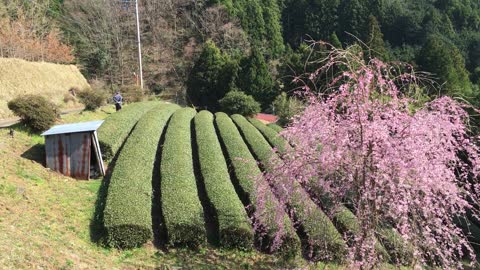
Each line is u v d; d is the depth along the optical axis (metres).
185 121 19.55
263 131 19.84
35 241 6.69
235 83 34.91
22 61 22.34
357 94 5.86
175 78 41.94
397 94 6.27
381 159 5.82
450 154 6.25
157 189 11.12
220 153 14.08
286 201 7.17
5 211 7.62
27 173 10.07
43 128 13.35
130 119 17.27
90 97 20.66
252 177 9.56
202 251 8.33
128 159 11.95
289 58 34.34
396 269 6.78
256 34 44.47
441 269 6.79
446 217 6.53
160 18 45.59
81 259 6.81
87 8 38.31
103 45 38.19
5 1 29.95
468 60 34.47
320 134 6.20
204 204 10.38
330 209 7.16
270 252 8.40
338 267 7.62
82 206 9.39
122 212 8.43
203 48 39.59
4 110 16.12
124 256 7.71
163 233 8.63
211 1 46.09
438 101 6.32
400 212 6.09
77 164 11.11
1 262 5.38
